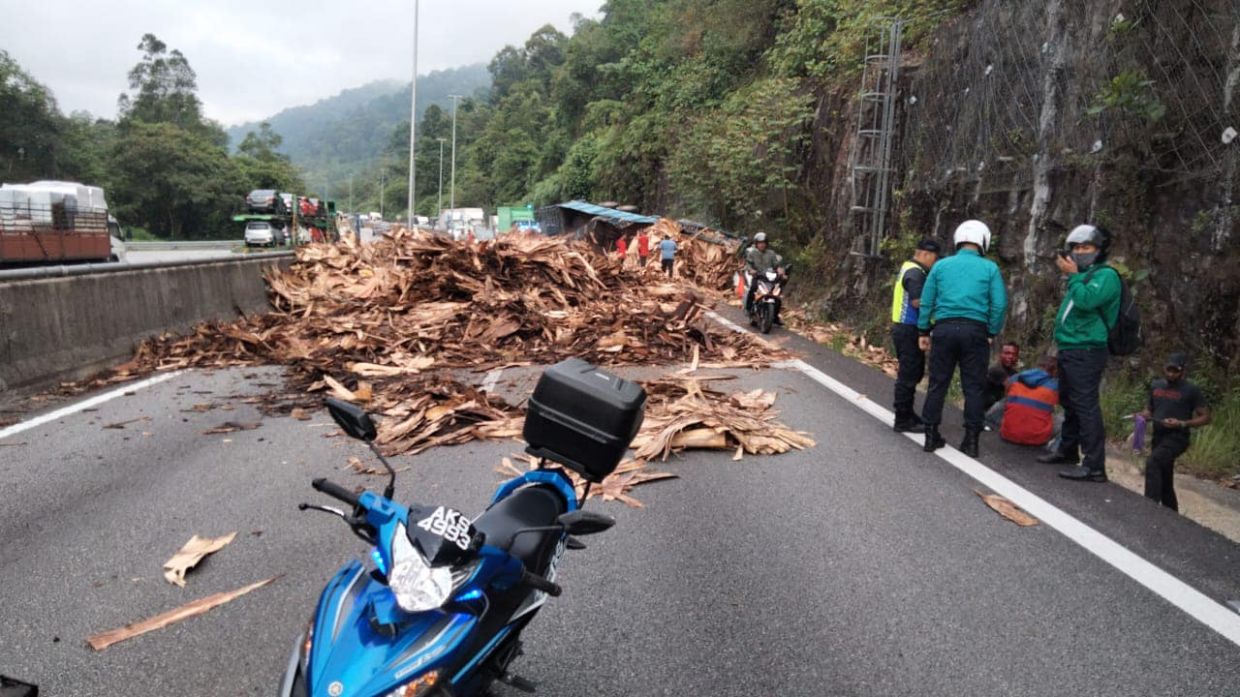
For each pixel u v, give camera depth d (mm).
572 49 68500
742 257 23781
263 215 51188
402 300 14109
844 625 3996
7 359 8539
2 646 3723
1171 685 3500
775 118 22406
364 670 2225
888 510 5590
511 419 7633
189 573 4480
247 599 4195
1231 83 8320
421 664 2277
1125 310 6137
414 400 8133
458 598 2385
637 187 42188
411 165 41375
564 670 3590
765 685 3494
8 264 20172
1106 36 9852
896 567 4656
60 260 22609
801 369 11031
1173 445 6914
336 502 5586
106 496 5668
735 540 5039
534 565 2906
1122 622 4035
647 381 9234
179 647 3734
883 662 3670
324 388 9008
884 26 17703
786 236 22125
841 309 17172
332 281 16375
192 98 108938
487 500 5641
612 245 32938
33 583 4344
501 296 13195
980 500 5820
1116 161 9625
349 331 11914
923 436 7602
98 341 10023
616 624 3990
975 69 13219
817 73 22078
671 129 36875
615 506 5629
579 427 3480
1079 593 4340
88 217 24297
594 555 4793
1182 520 5449
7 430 7309
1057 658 3709
